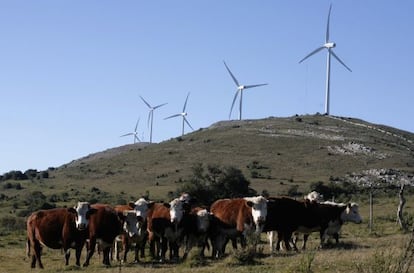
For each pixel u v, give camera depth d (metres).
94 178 131.25
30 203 89.50
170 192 96.25
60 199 95.88
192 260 25.23
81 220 25.70
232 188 79.62
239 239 30.56
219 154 138.62
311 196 32.22
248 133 156.25
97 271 24.02
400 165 125.50
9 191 116.75
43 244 26.83
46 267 27.06
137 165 139.12
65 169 151.62
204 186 78.31
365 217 54.59
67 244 26.28
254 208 27.02
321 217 29.61
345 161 127.50
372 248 27.42
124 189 112.00
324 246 29.38
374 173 116.12
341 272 20.14
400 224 41.25
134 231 27.25
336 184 101.19
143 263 26.56
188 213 27.58
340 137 149.38
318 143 143.62
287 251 27.62
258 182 106.75
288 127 161.75
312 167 123.19
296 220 28.69
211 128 173.00
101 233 26.05
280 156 133.25
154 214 27.84
